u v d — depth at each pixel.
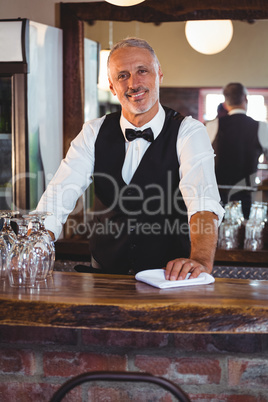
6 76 3.45
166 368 1.70
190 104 4.25
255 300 1.61
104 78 4.11
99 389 1.72
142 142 2.43
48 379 1.75
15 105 3.44
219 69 4.19
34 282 1.83
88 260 3.66
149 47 2.35
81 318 1.59
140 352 1.70
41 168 3.65
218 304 1.56
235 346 1.67
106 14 3.80
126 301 1.60
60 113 3.89
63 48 3.87
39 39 3.60
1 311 1.63
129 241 2.49
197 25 4.15
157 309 1.57
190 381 1.69
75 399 1.74
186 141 2.36
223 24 4.14
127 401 1.71
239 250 3.55
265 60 4.13
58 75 3.85
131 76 2.31
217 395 1.69
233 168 4.00
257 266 3.49
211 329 1.55
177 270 1.87
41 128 3.64
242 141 4.02
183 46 4.21
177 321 1.56
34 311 1.61
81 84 3.88
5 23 3.40
